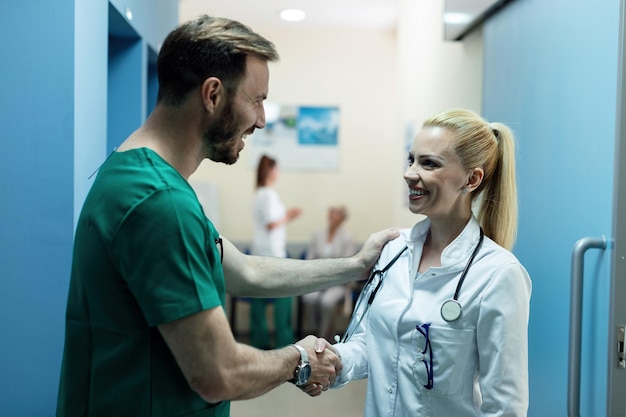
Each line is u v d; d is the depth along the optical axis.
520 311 1.21
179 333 0.98
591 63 1.54
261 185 4.70
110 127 2.63
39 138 1.56
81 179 1.63
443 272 1.28
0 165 1.55
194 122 1.10
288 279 1.56
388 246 1.49
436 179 1.26
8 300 1.57
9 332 1.57
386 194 5.48
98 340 1.06
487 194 1.37
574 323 1.44
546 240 1.78
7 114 1.55
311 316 5.39
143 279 0.97
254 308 4.82
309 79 5.39
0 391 1.58
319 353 1.27
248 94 1.11
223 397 1.03
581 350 1.50
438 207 1.27
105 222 1.01
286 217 5.04
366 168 5.45
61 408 1.12
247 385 1.07
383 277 1.41
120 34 2.51
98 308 1.04
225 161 1.18
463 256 1.28
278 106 5.39
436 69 3.37
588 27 1.56
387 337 1.33
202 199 5.17
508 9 2.14
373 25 5.18
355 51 5.40
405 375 1.28
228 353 1.03
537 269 1.84
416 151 1.29
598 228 1.49
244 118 1.12
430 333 1.25
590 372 1.52
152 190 1.00
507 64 2.15
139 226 0.98
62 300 1.58
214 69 1.07
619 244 1.39
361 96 5.41
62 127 1.56
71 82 1.55
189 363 0.99
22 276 1.57
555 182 1.73
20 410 1.59
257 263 1.58
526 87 1.97
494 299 1.21
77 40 1.58
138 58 2.63
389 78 5.41
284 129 5.39
